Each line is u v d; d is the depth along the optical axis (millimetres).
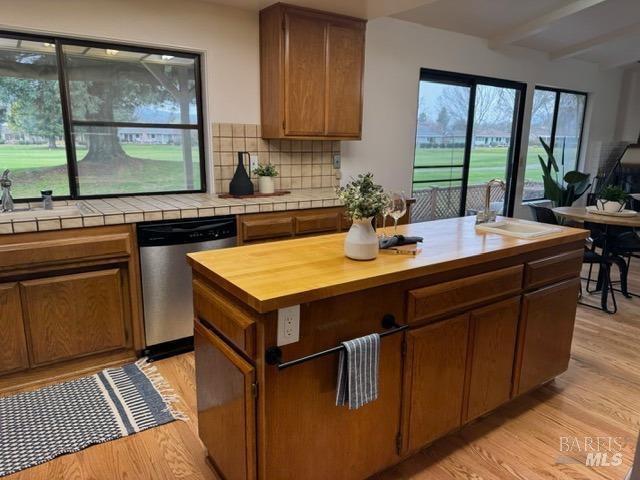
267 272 1579
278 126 3428
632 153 6395
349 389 1487
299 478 1527
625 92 7016
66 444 2006
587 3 3994
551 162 5621
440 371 1858
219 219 2912
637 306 3863
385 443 1756
